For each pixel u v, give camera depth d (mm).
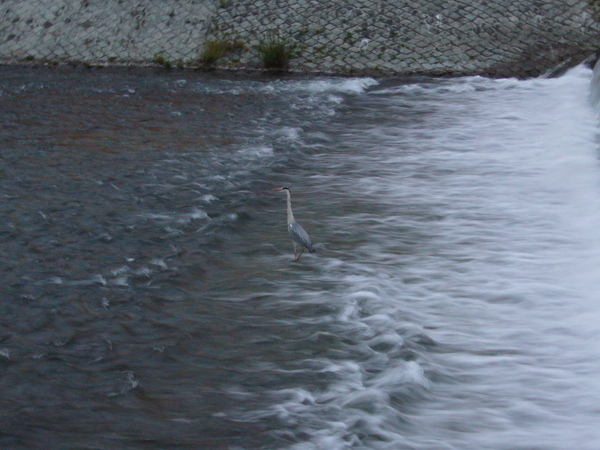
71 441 6953
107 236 11711
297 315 9375
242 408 7508
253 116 19781
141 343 8734
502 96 21984
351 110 20781
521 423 7340
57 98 21469
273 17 26328
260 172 15055
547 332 9102
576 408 7590
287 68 25094
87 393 7762
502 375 8172
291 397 7680
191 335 8906
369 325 9102
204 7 26891
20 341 8742
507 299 9953
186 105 20859
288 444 6910
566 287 10266
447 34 25312
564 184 14555
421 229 12445
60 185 14008
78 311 9438
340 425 7191
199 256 11094
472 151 17031
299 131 18344
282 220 12695
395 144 17656
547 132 18203
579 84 22609
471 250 11578
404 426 7234
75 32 26859
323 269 10727
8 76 24406
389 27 25625
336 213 13125
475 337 9000
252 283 10273
